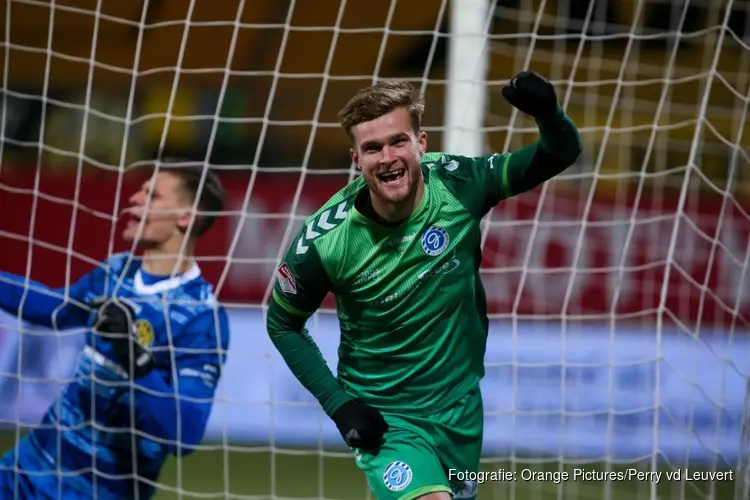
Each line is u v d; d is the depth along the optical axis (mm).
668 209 20844
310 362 9602
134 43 27016
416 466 9586
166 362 13969
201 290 14383
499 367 19266
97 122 25828
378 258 9180
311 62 27391
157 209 14336
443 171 9422
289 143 26484
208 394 13984
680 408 19031
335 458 20391
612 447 18938
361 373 9938
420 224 9117
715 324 19750
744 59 22453
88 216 19141
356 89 27141
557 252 20062
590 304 19891
